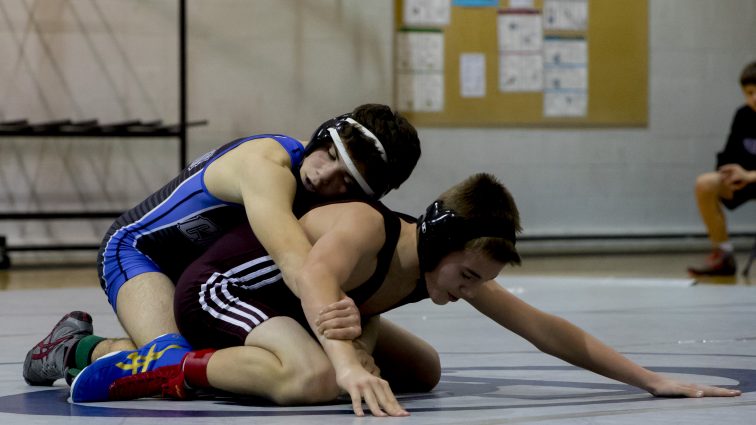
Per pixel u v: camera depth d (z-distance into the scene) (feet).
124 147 52.75
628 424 12.55
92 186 52.42
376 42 55.93
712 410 13.61
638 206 59.77
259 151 15.99
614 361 15.25
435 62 56.85
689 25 60.18
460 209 13.87
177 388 14.83
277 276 15.30
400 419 12.87
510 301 15.40
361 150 14.99
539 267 49.60
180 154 48.88
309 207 15.43
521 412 13.67
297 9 54.90
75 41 52.06
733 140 44.06
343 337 13.19
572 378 17.58
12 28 51.44
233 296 15.28
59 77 51.96
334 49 55.42
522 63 57.88
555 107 58.44
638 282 40.29
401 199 56.80
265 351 14.32
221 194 16.33
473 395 15.69
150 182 53.16
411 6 56.44
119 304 17.04
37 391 16.40
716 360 19.44
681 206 60.44
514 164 58.08
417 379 16.46
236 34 54.19
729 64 60.90
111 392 15.03
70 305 31.99
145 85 52.95
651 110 59.82
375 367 13.76
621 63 59.26
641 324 26.16
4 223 51.93
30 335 24.21
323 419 12.98
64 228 52.39
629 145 59.52
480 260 13.78
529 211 58.39
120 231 17.78
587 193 59.00
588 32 58.80
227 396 15.30
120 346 16.71
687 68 60.34
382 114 15.39
